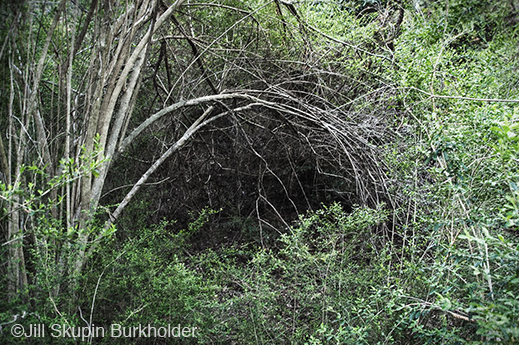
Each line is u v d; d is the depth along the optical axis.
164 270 2.32
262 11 3.92
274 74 3.78
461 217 1.95
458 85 2.46
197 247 3.78
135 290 2.19
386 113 3.11
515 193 1.56
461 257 1.72
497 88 2.86
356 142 3.22
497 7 3.71
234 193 4.43
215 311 2.21
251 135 4.17
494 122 1.77
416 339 1.99
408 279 2.14
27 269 2.13
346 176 4.04
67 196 2.16
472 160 1.99
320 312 2.16
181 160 3.82
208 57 3.73
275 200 4.55
